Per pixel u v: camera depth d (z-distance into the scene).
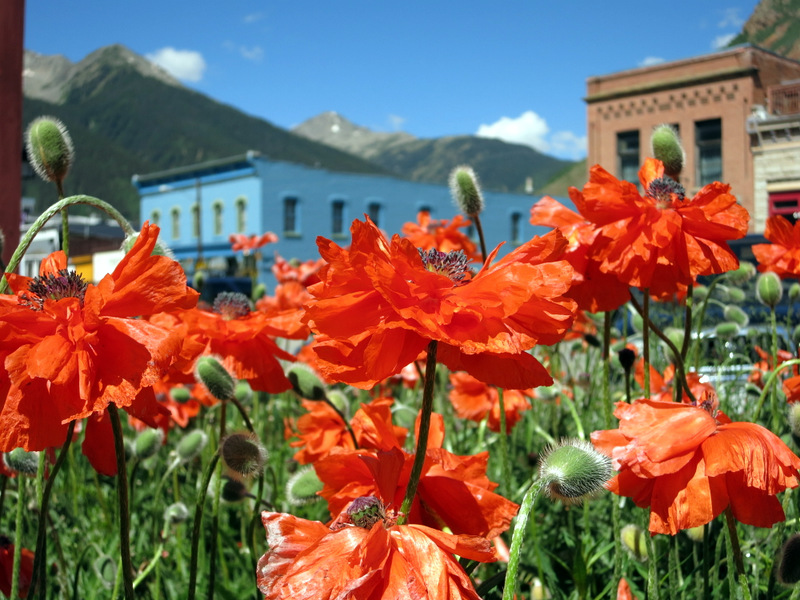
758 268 2.93
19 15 4.08
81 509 3.73
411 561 1.20
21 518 1.91
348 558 1.22
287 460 3.95
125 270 1.46
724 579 2.24
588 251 2.29
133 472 3.01
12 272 1.69
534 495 1.26
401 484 1.64
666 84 30.52
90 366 1.41
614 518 2.04
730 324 3.97
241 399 3.81
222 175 40.50
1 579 2.20
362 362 1.37
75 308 1.44
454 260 1.93
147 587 2.69
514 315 1.41
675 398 2.30
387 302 1.39
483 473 1.65
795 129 25.23
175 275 1.48
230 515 3.59
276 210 38.72
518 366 1.41
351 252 1.32
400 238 1.37
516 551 1.20
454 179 2.87
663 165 2.59
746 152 27.02
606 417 2.38
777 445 1.52
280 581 1.23
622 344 4.03
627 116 32.84
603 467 1.41
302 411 4.96
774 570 2.00
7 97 4.02
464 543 1.23
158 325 1.47
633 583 2.32
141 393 1.51
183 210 44.38
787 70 26.58
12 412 1.41
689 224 2.20
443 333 1.31
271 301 5.80
